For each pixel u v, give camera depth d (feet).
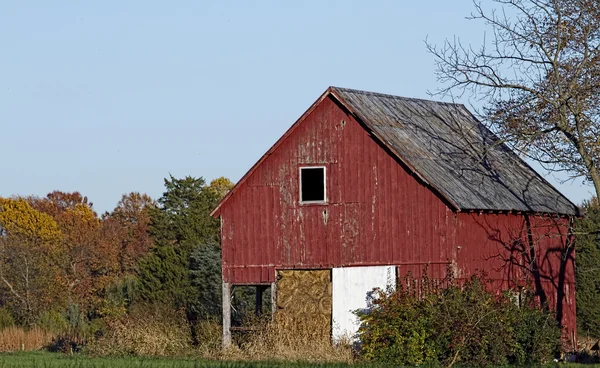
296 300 167.84
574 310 187.93
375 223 163.02
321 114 168.86
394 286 159.94
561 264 184.65
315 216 167.84
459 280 156.15
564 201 188.03
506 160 186.80
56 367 139.03
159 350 169.89
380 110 174.09
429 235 158.51
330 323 164.55
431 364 140.15
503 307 146.72
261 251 171.53
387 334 146.41
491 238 164.76
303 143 169.89
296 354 153.38
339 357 149.18
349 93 172.45
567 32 154.10
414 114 182.09
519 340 146.61
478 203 160.35
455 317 141.79
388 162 162.91
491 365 139.13
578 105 151.12
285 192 170.50
